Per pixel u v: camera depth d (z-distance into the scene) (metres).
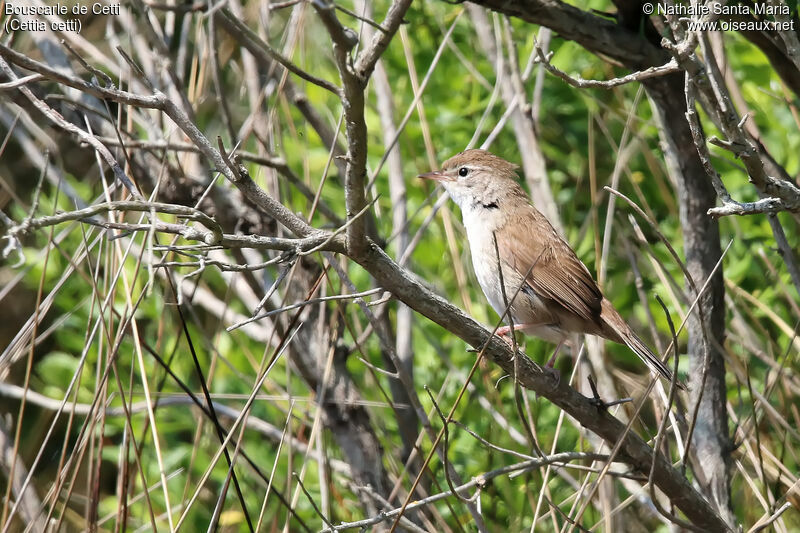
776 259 10.89
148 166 9.82
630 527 10.70
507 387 11.40
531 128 10.73
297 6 10.13
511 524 9.92
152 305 11.26
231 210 10.02
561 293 9.61
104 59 9.84
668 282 10.30
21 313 13.02
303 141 11.14
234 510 10.79
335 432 10.18
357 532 10.07
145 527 9.89
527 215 10.15
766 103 11.01
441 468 10.74
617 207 12.05
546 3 8.71
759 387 10.87
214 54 9.53
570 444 10.86
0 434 10.52
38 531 10.11
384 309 10.38
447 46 12.27
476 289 11.84
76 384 8.84
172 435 12.20
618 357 11.77
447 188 10.51
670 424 9.11
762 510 9.71
